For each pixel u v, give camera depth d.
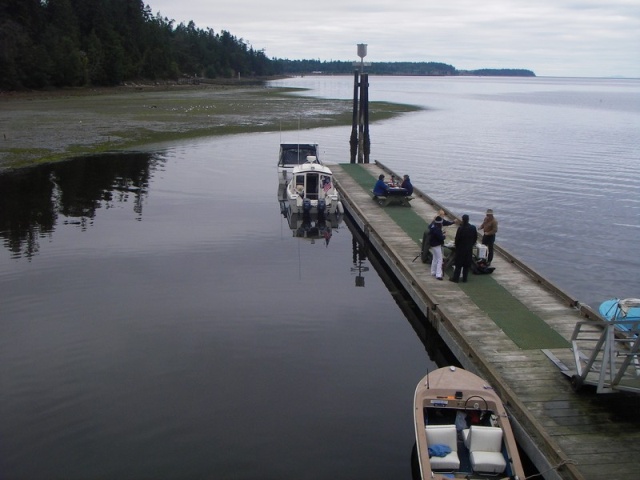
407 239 20.47
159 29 150.12
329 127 60.25
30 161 37.88
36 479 9.41
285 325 15.46
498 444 9.44
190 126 57.50
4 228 23.86
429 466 8.97
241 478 9.52
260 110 75.00
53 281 18.17
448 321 13.44
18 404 11.51
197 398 11.81
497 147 50.66
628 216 28.05
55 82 104.94
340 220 26.92
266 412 11.38
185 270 19.52
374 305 17.05
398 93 147.75
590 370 10.73
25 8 105.88
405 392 12.28
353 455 10.17
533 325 13.50
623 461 9.01
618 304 13.38
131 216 26.30
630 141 55.75
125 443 10.35
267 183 34.16
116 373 12.74
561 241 24.25
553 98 140.50
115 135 49.84
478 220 27.00
